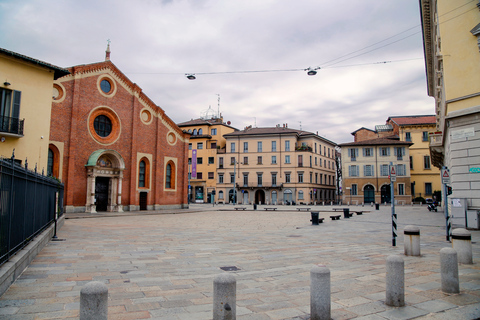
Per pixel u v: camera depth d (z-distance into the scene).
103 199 34.75
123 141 36.44
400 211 37.97
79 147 32.19
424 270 8.20
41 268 8.23
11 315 5.05
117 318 5.01
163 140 41.78
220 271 8.16
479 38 16.80
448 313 5.38
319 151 74.38
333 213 35.88
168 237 14.63
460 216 17.02
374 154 64.62
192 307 5.55
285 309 5.52
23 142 22.05
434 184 62.66
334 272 8.04
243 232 16.83
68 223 21.45
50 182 13.91
